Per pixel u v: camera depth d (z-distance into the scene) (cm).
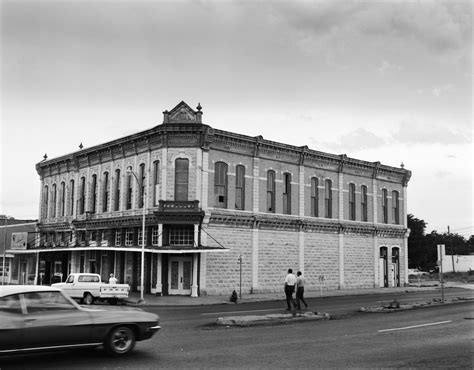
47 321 1105
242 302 3175
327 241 4431
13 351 1069
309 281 4238
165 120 3644
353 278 4612
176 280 3569
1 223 6556
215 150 3722
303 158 4281
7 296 1093
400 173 5219
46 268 4888
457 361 1168
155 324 1253
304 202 4275
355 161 4703
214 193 3691
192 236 3591
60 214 4831
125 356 1199
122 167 4059
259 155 3988
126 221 3891
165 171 3600
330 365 1116
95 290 2981
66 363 1117
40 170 5181
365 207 4847
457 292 4247
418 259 7950
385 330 1709
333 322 1950
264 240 3947
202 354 1235
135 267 3869
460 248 11938
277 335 1577
